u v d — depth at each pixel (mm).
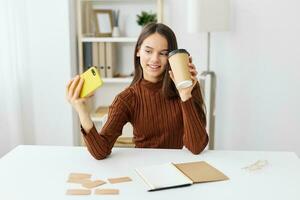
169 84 1594
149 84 1646
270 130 3098
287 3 2895
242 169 1311
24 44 2932
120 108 1616
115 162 1380
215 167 1329
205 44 3035
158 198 1083
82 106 1342
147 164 1358
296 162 1384
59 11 2875
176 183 1168
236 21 2957
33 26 2906
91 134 1378
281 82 3014
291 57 2967
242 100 3074
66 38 2906
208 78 3002
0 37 2762
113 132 1528
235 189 1144
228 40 2994
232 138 3141
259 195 1101
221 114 3119
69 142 3064
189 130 1457
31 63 2963
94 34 3045
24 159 1406
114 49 3121
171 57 1298
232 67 3031
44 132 3064
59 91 2992
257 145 3131
